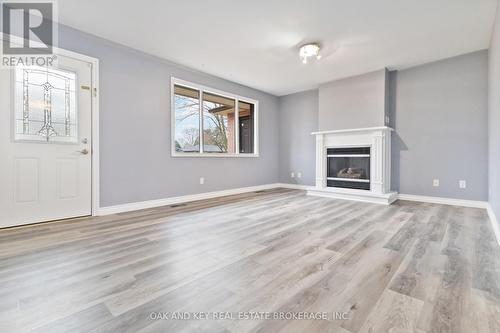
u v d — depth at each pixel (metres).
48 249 1.99
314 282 1.49
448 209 3.44
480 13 2.56
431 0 2.36
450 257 1.84
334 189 4.55
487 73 3.45
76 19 2.70
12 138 2.53
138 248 2.03
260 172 5.63
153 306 1.25
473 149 3.59
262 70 4.25
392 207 3.60
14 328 1.09
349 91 4.52
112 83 3.22
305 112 5.63
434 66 3.87
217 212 3.32
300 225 2.70
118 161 3.30
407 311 1.20
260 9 2.52
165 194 3.85
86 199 3.04
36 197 2.69
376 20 2.71
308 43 3.24
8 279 1.52
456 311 1.20
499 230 2.16
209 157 4.52
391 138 4.32
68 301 1.29
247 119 5.43
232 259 1.82
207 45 3.31
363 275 1.57
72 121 2.91
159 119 3.75
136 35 3.04
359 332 1.06
